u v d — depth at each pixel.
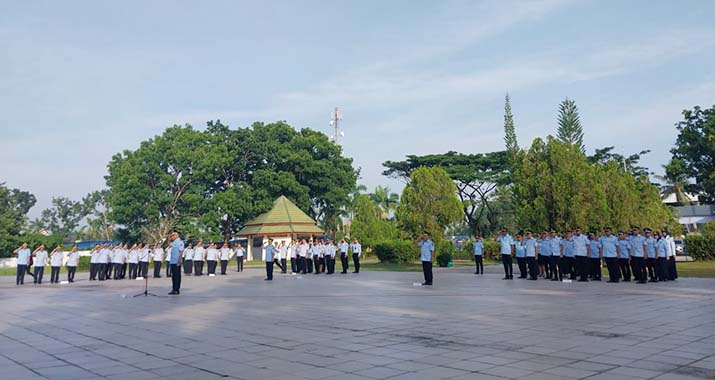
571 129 47.78
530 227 27.23
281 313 12.16
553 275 22.73
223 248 31.38
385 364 6.79
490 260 39.91
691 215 53.19
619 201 29.20
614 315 10.80
